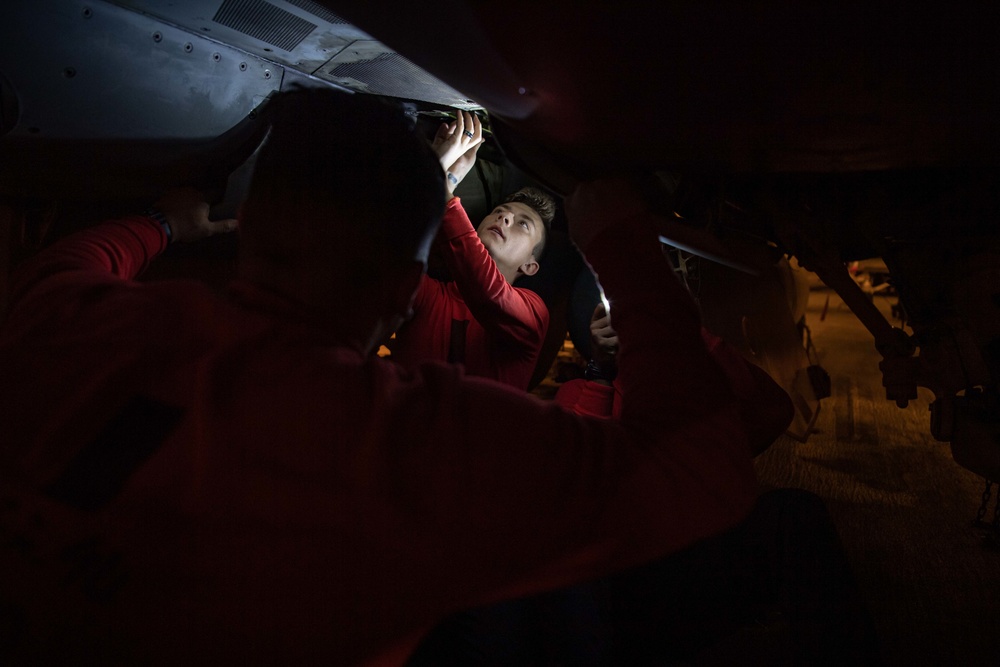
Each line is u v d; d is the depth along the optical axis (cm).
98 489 59
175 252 206
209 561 58
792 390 250
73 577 59
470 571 61
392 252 71
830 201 172
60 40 154
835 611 119
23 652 59
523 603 126
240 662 58
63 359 65
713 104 108
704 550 135
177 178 178
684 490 65
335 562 59
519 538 62
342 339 69
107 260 95
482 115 208
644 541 65
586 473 63
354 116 71
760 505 134
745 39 92
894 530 268
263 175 70
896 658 183
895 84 100
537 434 63
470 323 183
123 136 168
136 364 63
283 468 59
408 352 183
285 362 63
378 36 108
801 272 414
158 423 60
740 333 231
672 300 74
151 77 167
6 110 154
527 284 256
